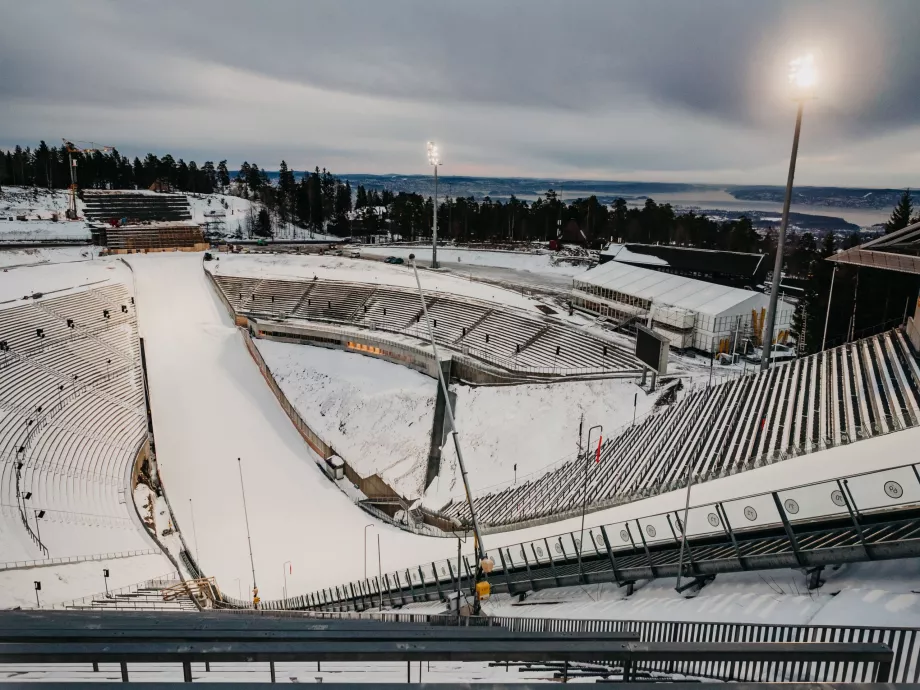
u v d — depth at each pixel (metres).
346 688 4.36
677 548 23.77
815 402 36.94
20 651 4.78
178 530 52.84
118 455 59.44
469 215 153.75
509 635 8.06
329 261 113.00
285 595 45.97
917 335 37.19
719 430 40.09
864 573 18.14
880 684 4.04
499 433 58.03
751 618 17.64
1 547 40.38
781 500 20.22
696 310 60.62
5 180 171.38
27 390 62.78
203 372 79.88
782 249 45.50
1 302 79.88
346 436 65.44
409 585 38.34
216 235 155.00
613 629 19.53
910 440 26.78
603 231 145.62
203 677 11.35
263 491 59.69
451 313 79.69
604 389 55.50
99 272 103.44
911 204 75.06
